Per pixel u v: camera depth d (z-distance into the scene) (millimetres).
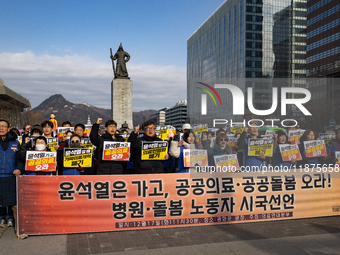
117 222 4973
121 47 27297
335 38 59406
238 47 74812
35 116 67562
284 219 5527
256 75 72312
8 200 4941
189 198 5195
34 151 5391
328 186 5707
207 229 5059
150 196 5070
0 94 38312
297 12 75250
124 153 5660
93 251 4117
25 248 4246
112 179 4957
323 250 4152
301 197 5590
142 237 4680
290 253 4051
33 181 4738
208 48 94250
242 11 73312
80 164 5816
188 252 4086
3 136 5168
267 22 73188
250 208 5391
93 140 5785
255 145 5270
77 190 4859
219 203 5293
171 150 5672
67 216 4832
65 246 4309
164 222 5113
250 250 4156
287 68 74562
